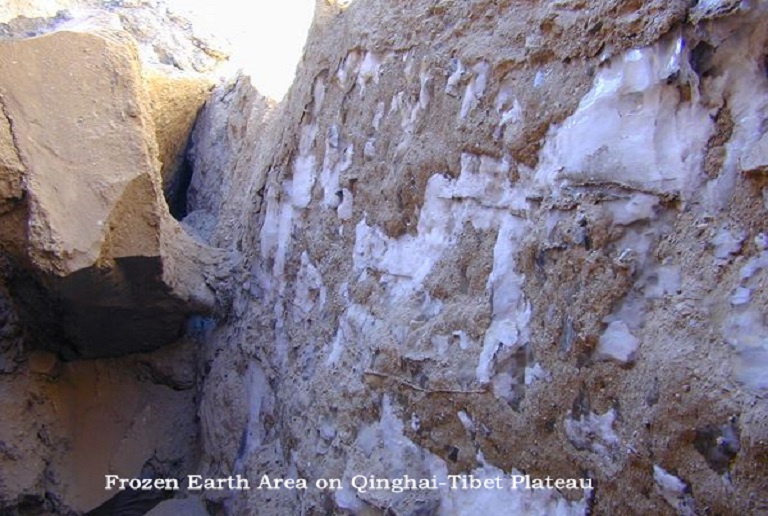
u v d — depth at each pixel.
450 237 2.52
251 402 3.79
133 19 5.99
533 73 2.20
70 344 3.92
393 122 2.90
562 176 2.00
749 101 1.62
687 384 1.57
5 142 3.12
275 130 4.01
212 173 5.17
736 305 1.54
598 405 1.82
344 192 3.18
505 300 2.21
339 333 3.05
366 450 2.67
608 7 1.93
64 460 4.00
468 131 2.43
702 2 1.69
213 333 4.20
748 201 1.57
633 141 1.84
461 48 2.53
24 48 3.27
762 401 1.45
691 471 1.56
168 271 3.65
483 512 2.19
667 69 1.77
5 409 3.77
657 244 1.76
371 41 3.08
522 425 2.06
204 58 6.06
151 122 3.56
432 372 2.41
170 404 4.28
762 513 1.43
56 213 3.17
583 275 1.89
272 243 3.80
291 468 3.23
